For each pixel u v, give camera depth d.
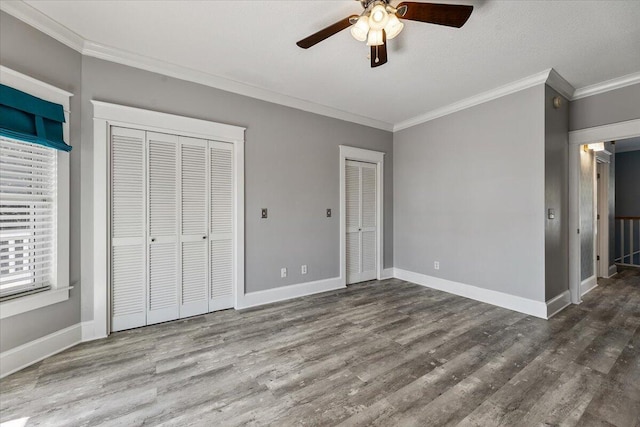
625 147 5.64
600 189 4.62
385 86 3.20
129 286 2.63
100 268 2.44
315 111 3.75
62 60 2.22
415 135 4.29
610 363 2.07
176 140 2.83
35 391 1.74
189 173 2.91
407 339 2.46
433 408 1.61
